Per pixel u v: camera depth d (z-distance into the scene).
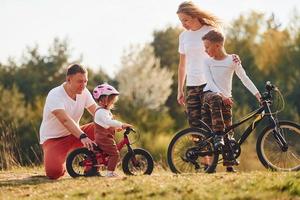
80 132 10.99
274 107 12.10
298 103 61.00
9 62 75.38
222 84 11.20
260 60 65.19
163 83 66.31
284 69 64.19
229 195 8.99
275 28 66.00
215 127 10.97
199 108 11.81
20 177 11.90
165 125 58.56
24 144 39.75
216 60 11.22
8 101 58.88
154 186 9.55
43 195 9.69
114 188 9.61
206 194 9.05
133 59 68.31
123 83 66.62
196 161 11.09
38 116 57.78
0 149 14.68
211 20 11.79
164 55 78.56
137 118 60.09
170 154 11.20
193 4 11.77
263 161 11.13
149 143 43.75
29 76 75.12
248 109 56.84
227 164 11.05
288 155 11.09
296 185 9.27
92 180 10.41
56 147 11.36
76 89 11.21
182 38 12.00
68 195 9.48
